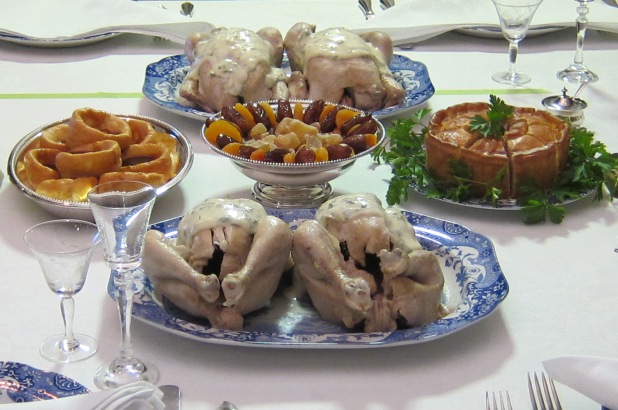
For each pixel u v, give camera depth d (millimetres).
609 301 1570
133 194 1351
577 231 1738
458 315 1488
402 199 1810
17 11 2492
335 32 2174
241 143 1792
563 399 1384
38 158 1802
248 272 1460
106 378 1396
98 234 1416
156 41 2527
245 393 1395
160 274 1485
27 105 2141
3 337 1478
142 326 1495
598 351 1472
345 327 1502
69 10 2500
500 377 1423
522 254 1677
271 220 1499
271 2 2742
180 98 2143
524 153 1761
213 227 1507
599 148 1830
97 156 1762
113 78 2293
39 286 1583
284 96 2094
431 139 1805
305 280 1508
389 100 2111
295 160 1736
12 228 1718
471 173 1771
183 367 1430
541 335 1498
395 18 2490
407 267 1470
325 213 1538
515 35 2258
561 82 2289
